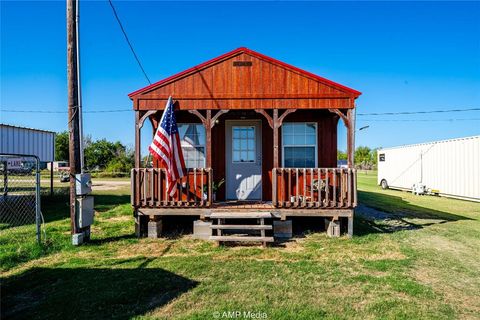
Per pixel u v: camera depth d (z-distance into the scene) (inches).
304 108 311.4
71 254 243.9
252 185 366.3
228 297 168.4
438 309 156.6
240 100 313.9
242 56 316.2
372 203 567.8
